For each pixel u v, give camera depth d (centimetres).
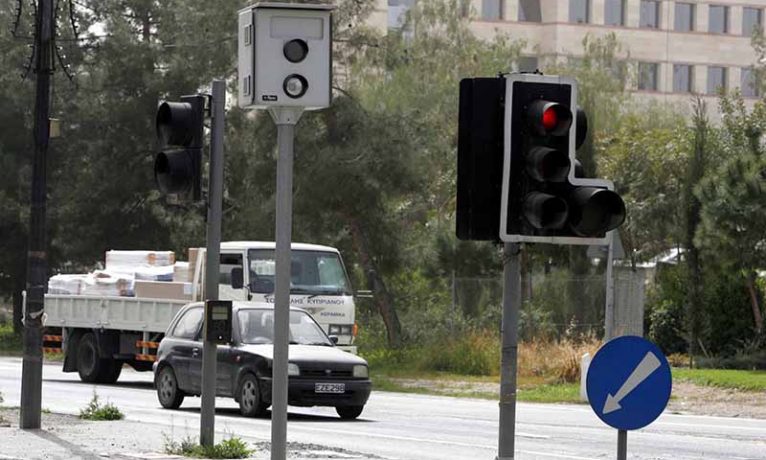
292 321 5862
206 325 3616
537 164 2306
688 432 5034
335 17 10550
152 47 13250
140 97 13275
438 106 12288
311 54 2780
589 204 2300
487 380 8350
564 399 6944
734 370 7706
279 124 2812
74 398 6419
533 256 10219
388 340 10206
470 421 5512
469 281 9794
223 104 3512
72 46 13425
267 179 10544
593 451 4300
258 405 5409
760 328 8350
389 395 7456
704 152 8469
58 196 13638
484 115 2356
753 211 7431
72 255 13525
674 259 11550
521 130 2345
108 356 7656
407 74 11512
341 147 10150
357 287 11188
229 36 11738
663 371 2273
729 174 7569
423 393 7669
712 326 8525
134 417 5300
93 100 13450
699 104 8650
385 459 3903
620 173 12362
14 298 14550
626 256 11400
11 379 7925
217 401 6462
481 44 14988
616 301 8819
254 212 10475
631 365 2272
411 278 11088
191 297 7269
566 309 9350
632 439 4719
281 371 2814
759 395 6669
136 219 13450
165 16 13338
